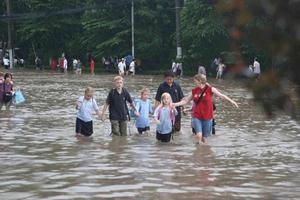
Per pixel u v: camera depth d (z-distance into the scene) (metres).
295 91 4.12
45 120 27.02
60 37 103.19
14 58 108.44
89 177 14.25
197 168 15.52
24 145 19.61
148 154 17.83
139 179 14.02
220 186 13.27
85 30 96.38
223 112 30.86
